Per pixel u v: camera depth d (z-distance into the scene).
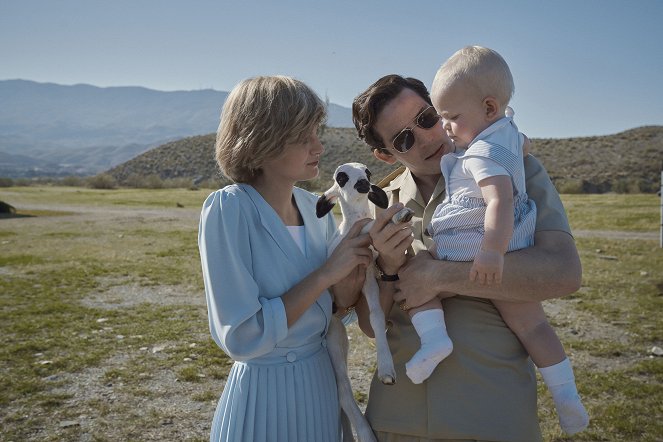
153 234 21.47
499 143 2.39
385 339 2.54
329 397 2.60
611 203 33.12
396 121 2.78
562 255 2.40
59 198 45.91
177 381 6.60
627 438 5.16
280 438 2.45
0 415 5.72
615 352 7.34
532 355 2.48
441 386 2.46
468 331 2.48
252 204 2.51
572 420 2.47
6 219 28.08
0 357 7.36
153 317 9.45
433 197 2.75
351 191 2.59
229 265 2.38
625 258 14.53
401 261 2.52
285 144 2.39
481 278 2.24
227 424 2.49
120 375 6.77
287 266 2.51
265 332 2.31
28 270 13.83
